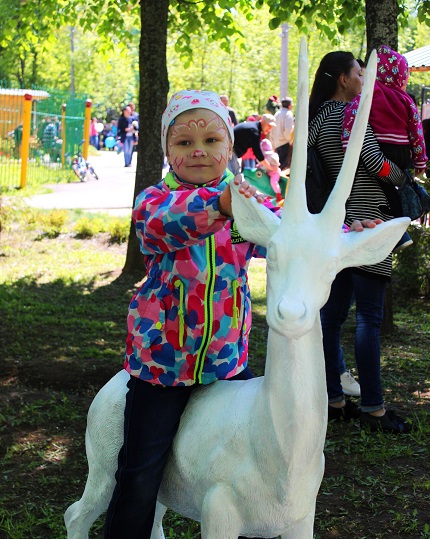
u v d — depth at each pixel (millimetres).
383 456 4477
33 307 8109
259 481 2314
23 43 12766
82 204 15273
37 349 6660
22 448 4742
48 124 20547
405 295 8875
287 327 1960
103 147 40656
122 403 2674
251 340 7117
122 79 43406
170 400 2559
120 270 9914
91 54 38969
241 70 26516
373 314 4750
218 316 2520
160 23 8906
